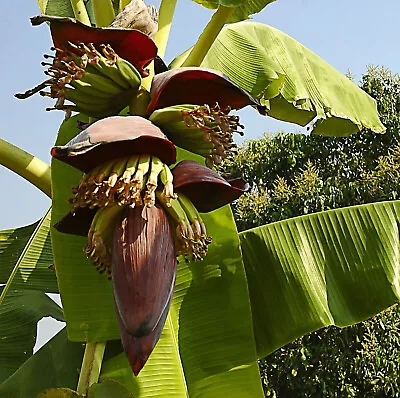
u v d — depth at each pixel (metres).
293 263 1.65
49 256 1.88
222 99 1.22
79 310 1.46
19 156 1.45
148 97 1.23
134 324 1.03
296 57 2.20
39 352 1.67
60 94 1.16
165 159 1.11
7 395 1.58
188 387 1.56
